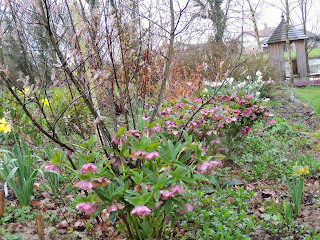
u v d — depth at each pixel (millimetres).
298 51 21656
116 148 2742
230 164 5137
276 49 21422
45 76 2824
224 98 5012
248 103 5102
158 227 2648
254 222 3250
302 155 5539
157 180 2275
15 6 2754
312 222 3238
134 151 2352
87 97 2787
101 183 2227
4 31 2754
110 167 2584
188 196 3434
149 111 4379
